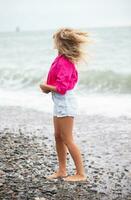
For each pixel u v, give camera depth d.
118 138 10.30
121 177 7.14
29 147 8.95
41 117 13.43
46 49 52.38
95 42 6.55
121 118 13.01
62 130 6.53
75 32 6.38
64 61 6.32
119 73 22.67
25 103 16.73
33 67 31.33
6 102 17.16
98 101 17.02
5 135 10.24
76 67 6.91
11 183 6.47
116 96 18.58
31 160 7.85
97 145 9.62
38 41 73.81
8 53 49.91
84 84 21.73
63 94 6.37
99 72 23.06
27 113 14.25
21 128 11.57
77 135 10.72
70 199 5.96
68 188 6.37
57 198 5.97
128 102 16.52
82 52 6.39
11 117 13.48
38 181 6.62
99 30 90.44
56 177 6.80
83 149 9.23
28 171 7.14
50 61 37.81
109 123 12.24
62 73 6.26
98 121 12.60
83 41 6.37
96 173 7.33
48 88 6.31
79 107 15.39
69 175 7.04
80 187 6.44
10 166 7.39
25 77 25.28
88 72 23.03
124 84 21.55
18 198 5.86
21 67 31.23
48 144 9.39
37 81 24.59
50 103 16.56
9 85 23.92
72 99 6.47
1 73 27.17
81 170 6.71
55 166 7.51
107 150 9.15
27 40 77.56
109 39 56.47
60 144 6.74
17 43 70.00
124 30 86.00
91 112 14.27
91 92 20.11
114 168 7.71
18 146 8.99
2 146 8.91
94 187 6.53
